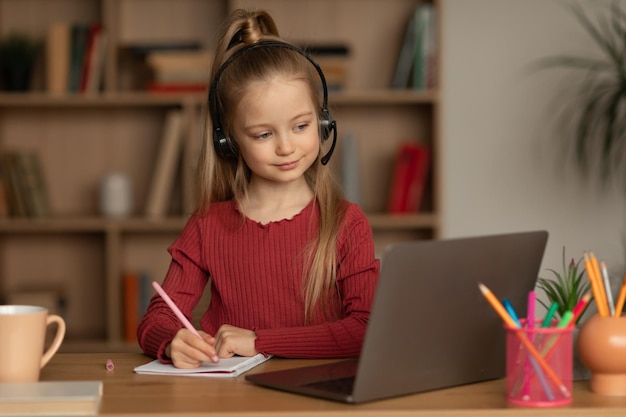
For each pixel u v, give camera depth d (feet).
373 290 5.59
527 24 13.23
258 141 5.45
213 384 4.27
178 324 5.65
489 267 4.19
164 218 12.50
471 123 13.33
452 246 3.98
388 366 3.91
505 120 13.32
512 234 4.23
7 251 13.25
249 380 4.30
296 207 5.92
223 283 5.87
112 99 12.26
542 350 3.82
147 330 5.23
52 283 13.26
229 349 4.96
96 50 12.35
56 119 13.19
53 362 4.93
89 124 13.20
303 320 5.76
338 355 5.08
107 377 4.48
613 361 3.96
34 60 12.52
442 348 4.12
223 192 6.07
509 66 13.28
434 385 4.13
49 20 13.03
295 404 3.82
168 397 3.97
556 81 13.26
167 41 13.03
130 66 13.12
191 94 12.28
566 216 13.32
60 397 3.67
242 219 5.90
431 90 12.27
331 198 5.87
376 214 12.84
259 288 5.80
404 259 3.80
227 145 5.78
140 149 13.21
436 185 12.26
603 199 13.26
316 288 5.68
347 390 3.95
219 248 5.89
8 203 12.56
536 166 13.33
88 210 13.24
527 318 4.09
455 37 13.30
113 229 12.40
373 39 13.07
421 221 12.21
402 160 12.50
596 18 13.17
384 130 13.07
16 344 4.16
